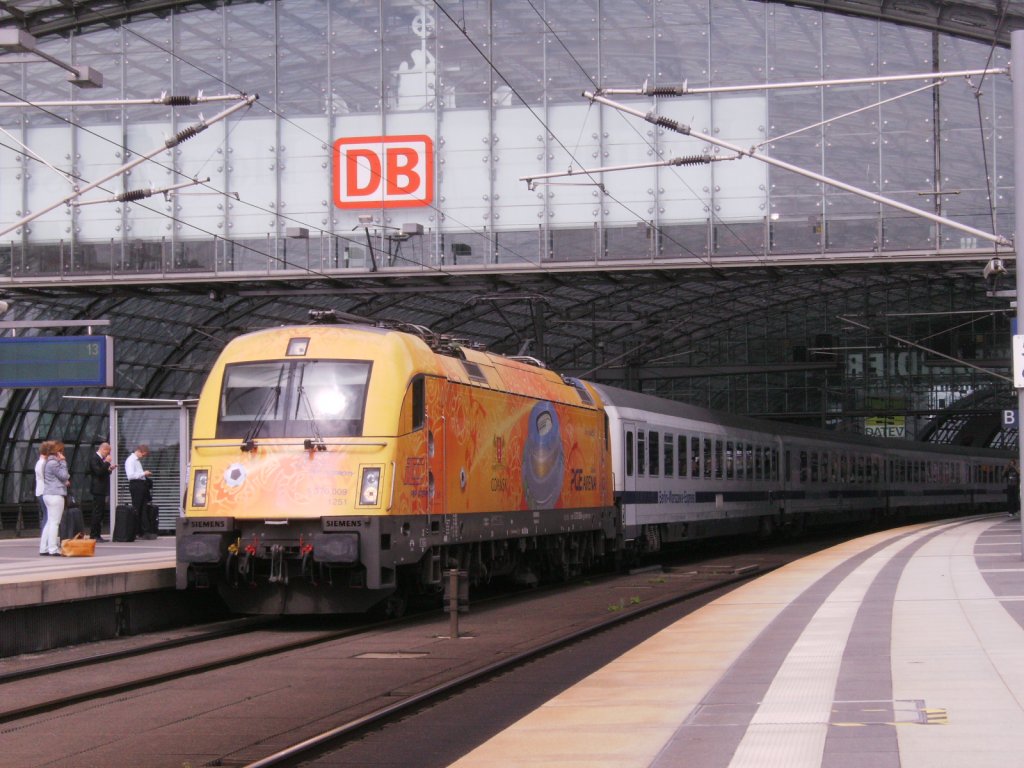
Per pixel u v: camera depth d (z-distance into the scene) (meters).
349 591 19.77
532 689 13.62
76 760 10.46
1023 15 39.34
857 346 79.94
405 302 56.06
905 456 65.25
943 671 11.37
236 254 43.78
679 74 42.44
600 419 30.97
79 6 44.25
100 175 44.69
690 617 17.66
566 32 42.69
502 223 42.69
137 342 54.16
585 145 42.47
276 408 19.92
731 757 8.27
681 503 37.16
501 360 25.41
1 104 25.73
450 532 21.58
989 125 41.12
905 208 24.86
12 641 17.17
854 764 7.84
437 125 43.06
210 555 19.42
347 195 43.41
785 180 41.41
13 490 54.03
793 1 41.59
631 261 41.75
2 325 34.09
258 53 44.16
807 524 51.59
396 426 19.73
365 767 9.97
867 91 41.53
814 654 12.91
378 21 43.50
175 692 13.82
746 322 75.25
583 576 31.53
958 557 26.84
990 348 79.62
